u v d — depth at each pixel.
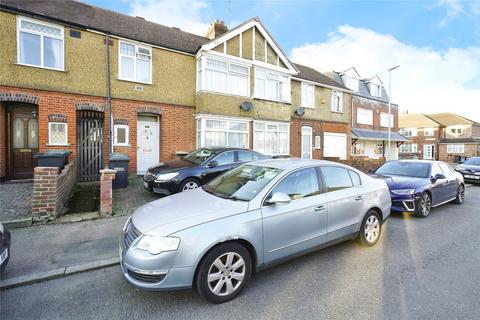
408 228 5.51
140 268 2.71
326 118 18.09
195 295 3.03
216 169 7.66
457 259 4.00
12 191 7.32
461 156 34.50
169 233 2.76
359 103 23.56
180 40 12.83
